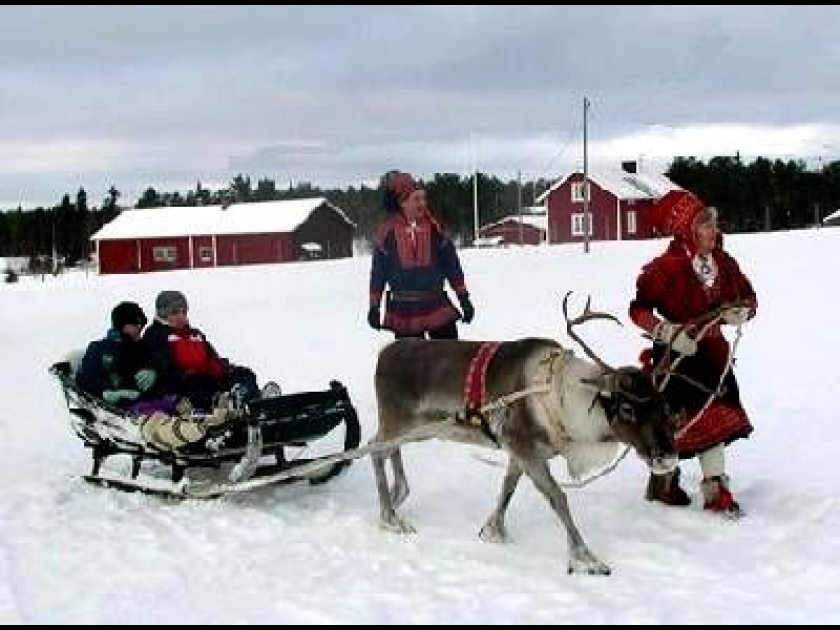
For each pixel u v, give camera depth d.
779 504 7.86
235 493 8.87
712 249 7.98
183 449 8.59
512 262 31.89
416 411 7.96
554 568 6.83
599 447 6.94
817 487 8.11
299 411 8.68
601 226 68.12
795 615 5.84
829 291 19.78
